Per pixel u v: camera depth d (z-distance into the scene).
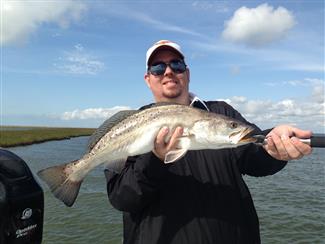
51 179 0.84
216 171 0.82
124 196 0.77
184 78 0.98
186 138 0.83
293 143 0.68
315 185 4.42
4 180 0.71
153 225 0.78
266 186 4.35
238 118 1.01
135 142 0.84
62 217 2.96
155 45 0.97
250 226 0.82
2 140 11.76
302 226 2.69
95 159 0.89
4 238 0.71
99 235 2.54
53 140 15.64
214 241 0.75
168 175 0.80
